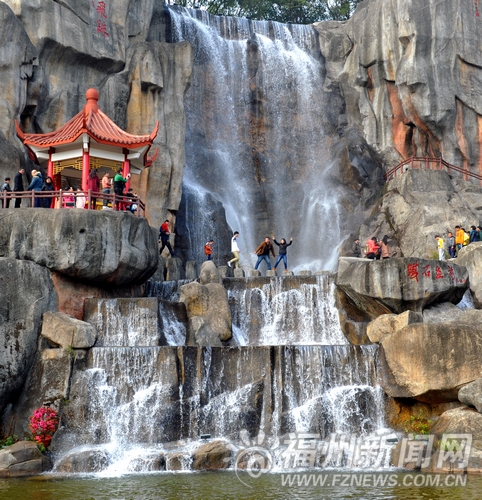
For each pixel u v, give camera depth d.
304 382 23.59
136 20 39.53
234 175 44.38
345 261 28.70
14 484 19.09
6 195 27.20
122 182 28.67
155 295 30.22
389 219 37.31
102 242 26.53
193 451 21.44
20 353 24.20
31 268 25.28
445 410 22.42
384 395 23.34
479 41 41.12
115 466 21.05
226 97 45.88
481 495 16.95
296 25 49.03
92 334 24.41
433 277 26.30
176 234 38.62
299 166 45.75
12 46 31.59
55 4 34.47
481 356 21.67
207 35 46.12
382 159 42.91
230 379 23.89
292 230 43.44
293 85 47.16
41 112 34.19
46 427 22.72
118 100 36.34
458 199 36.81
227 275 32.72
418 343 22.59
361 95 43.75
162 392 23.33
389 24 41.88
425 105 39.88
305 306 29.03
